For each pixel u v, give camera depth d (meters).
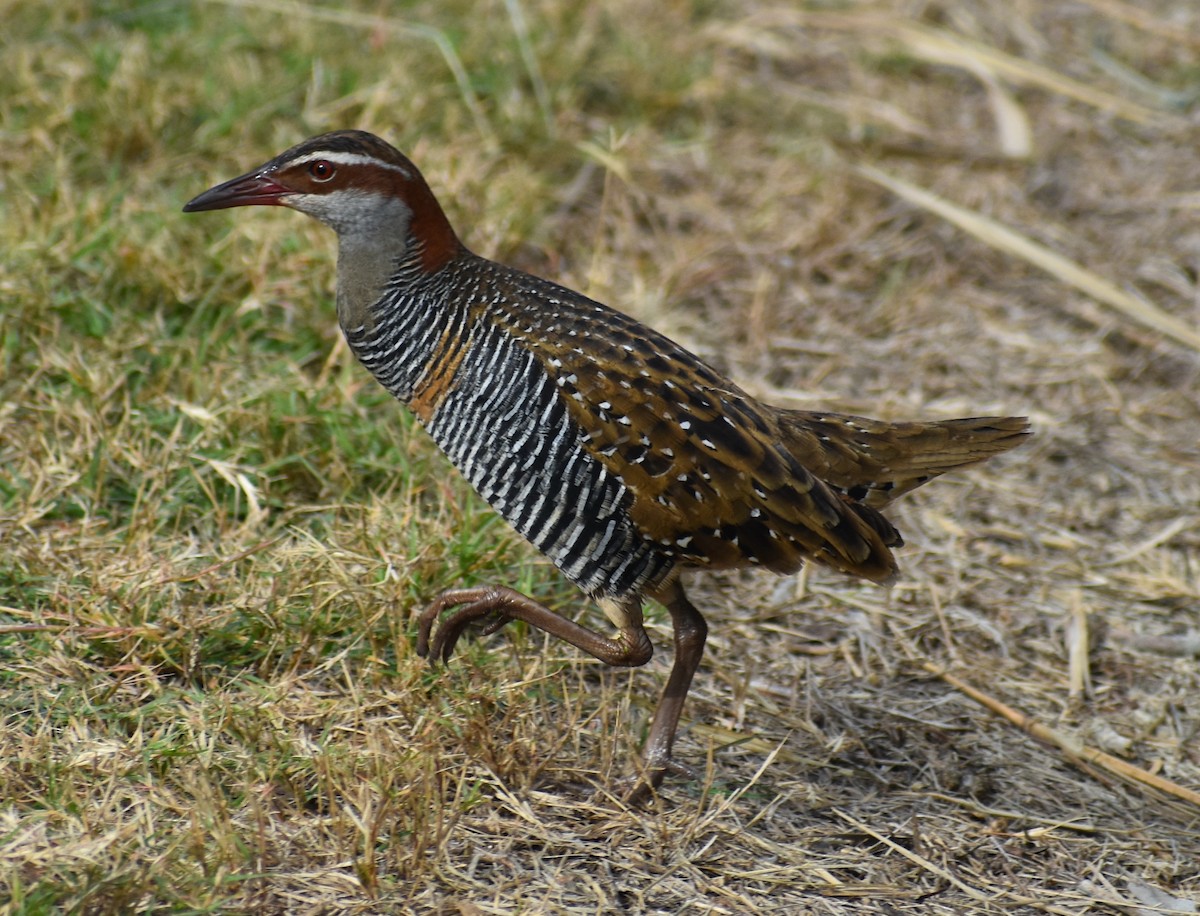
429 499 13.06
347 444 13.04
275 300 14.53
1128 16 22.59
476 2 19.56
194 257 14.70
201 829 9.14
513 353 10.32
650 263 16.89
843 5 22.02
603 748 10.67
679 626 10.81
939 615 13.23
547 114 17.94
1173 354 16.70
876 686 12.39
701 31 20.78
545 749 10.74
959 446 11.20
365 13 19.30
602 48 19.72
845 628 12.98
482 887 9.50
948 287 17.45
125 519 12.42
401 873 9.48
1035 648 13.05
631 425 10.14
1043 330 16.95
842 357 16.19
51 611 11.27
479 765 10.52
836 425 11.08
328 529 12.26
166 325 14.23
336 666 11.27
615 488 10.21
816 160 18.77
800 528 10.33
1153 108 20.80
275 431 13.10
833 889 10.08
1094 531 14.45
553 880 9.67
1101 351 16.66
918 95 20.64
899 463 11.12
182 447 12.76
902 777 11.46
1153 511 14.72
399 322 10.83
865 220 18.05
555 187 17.50
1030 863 10.66
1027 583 13.76
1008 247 16.98
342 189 10.73
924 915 9.96
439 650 10.96
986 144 19.75
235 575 11.78
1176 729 12.30
